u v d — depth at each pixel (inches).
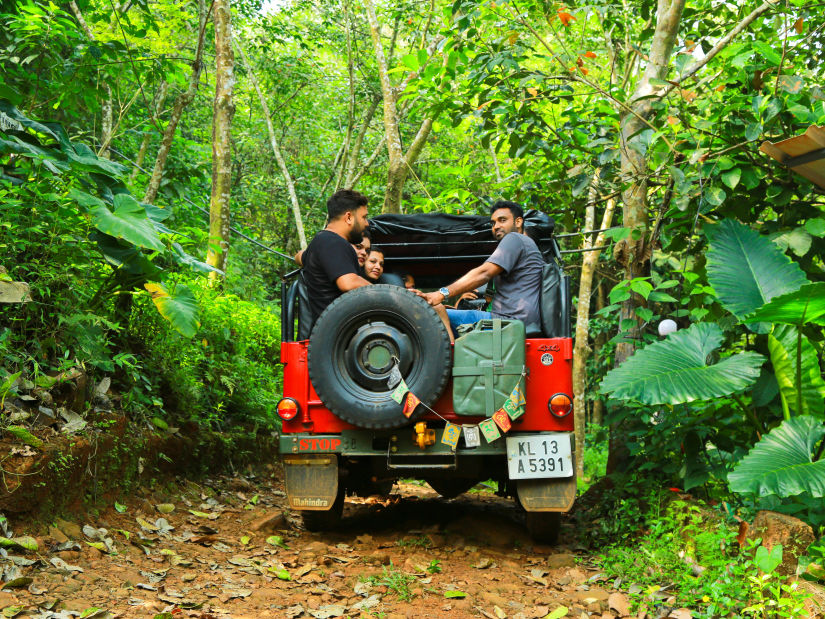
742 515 187.6
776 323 185.9
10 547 147.9
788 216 230.4
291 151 882.8
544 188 329.7
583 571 185.9
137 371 238.7
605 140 268.7
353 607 148.0
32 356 190.9
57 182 220.8
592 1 300.0
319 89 788.0
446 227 265.1
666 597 154.6
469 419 196.2
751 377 170.6
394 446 197.8
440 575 174.9
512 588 165.5
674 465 223.1
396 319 187.9
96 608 129.4
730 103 237.5
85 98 332.2
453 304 268.1
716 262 200.5
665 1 267.7
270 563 177.5
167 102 653.3
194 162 466.9
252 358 357.1
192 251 321.7
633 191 258.1
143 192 376.8
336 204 216.4
